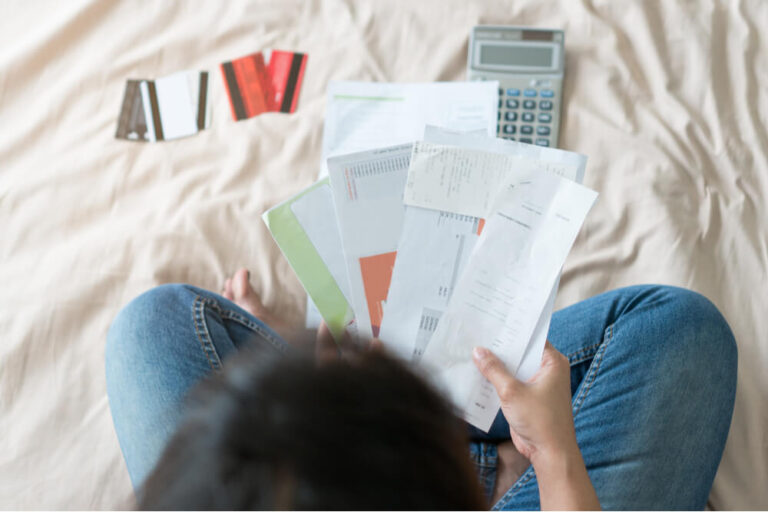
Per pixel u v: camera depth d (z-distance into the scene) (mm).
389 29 835
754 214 768
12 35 861
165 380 589
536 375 528
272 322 770
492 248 550
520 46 801
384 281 586
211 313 633
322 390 256
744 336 747
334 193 591
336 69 830
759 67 799
